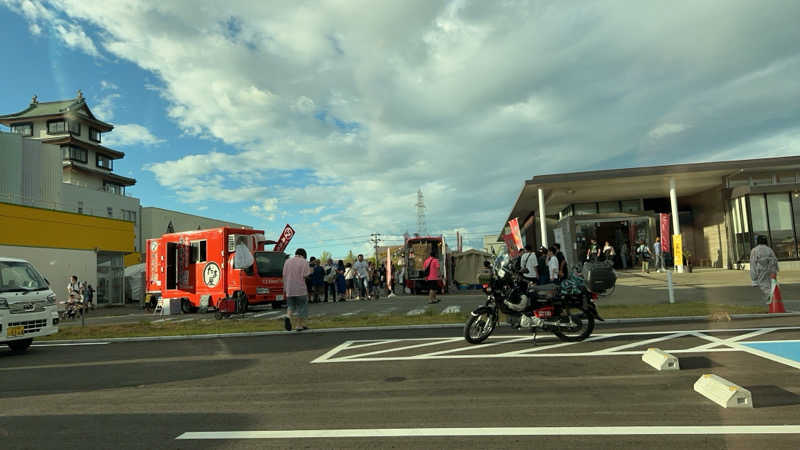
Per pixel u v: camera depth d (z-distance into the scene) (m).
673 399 4.55
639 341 7.69
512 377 5.68
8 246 25.31
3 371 7.59
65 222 30.94
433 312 13.45
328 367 6.68
